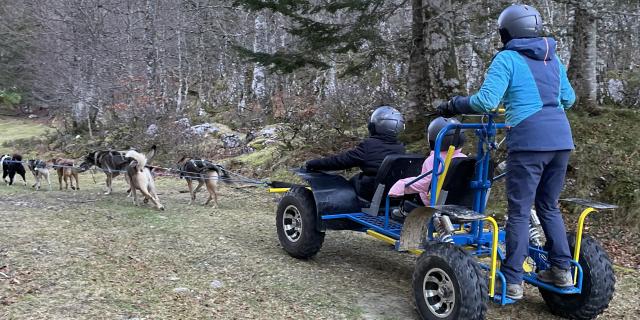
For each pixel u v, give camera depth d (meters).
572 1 9.45
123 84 24.52
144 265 5.59
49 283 4.82
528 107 4.05
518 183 4.14
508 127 4.23
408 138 10.77
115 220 7.77
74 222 7.46
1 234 6.46
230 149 17.00
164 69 27.89
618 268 6.32
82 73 25.52
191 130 18.91
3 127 33.16
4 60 36.81
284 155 13.27
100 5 25.36
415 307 4.50
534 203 4.44
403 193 5.01
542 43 4.15
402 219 5.23
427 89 10.50
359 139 12.90
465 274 4.05
